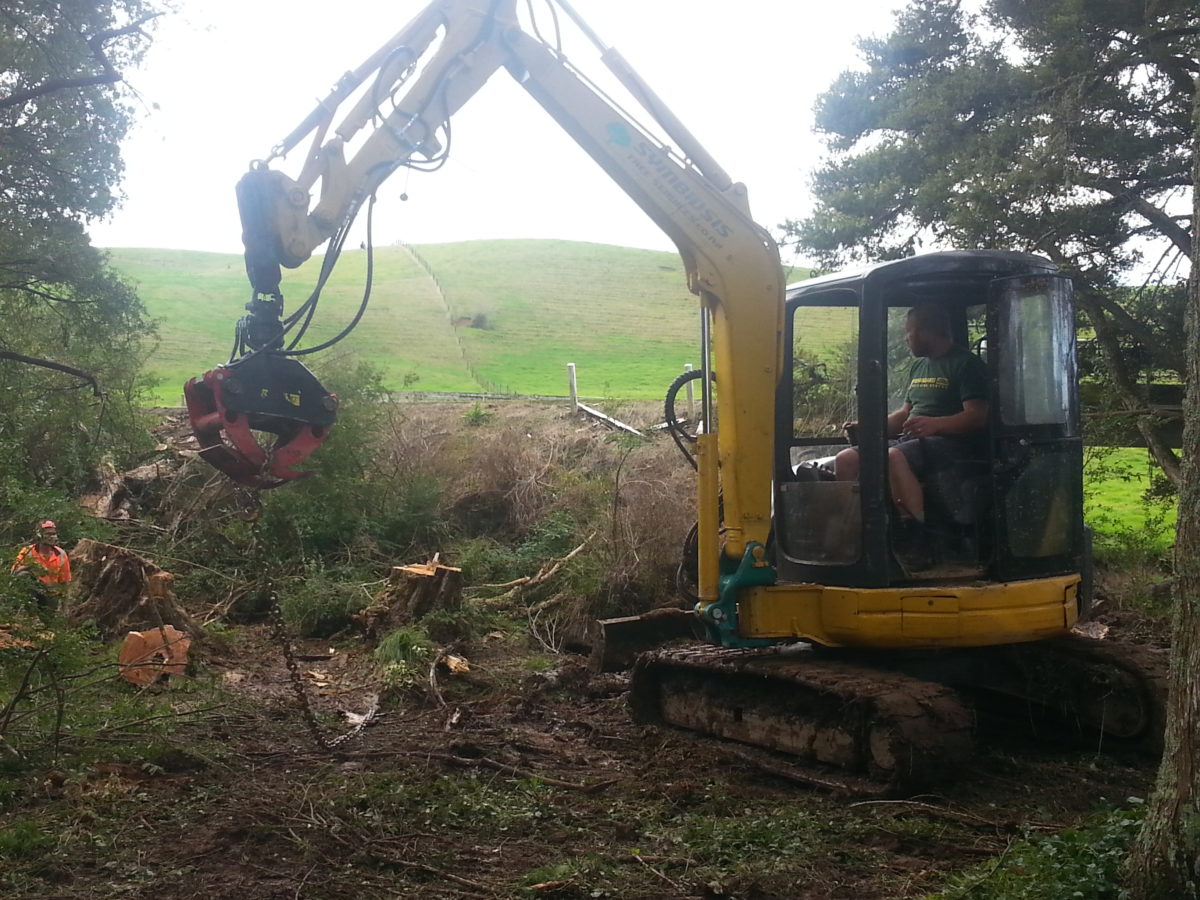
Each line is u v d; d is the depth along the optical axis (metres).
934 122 12.66
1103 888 3.93
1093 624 11.02
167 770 6.33
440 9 6.36
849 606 6.26
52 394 13.38
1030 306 6.33
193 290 47.41
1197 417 3.83
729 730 6.80
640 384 29.78
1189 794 3.71
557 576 11.77
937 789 5.78
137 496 14.70
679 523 11.50
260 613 11.73
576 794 5.93
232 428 5.62
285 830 5.29
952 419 6.41
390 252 61.44
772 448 6.59
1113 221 11.80
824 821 5.40
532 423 18.31
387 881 4.75
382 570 12.78
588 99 6.46
